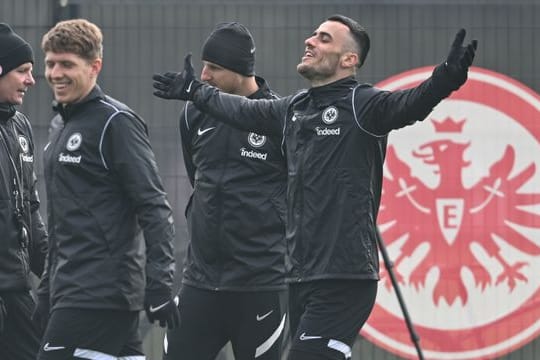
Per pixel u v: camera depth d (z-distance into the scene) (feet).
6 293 77.10
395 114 65.57
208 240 80.33
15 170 77.71
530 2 107.45
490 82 108.06
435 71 63.41
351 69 68.74
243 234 79.92
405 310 99.09
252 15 107.55
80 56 67.41
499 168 108.17
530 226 107.76
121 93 107.86
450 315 108.27
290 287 70.03
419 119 65.62
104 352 67.56
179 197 107.55
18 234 77.41
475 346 108.06
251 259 80.12
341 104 67.62
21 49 77.97
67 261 67.26
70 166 67.26
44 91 107.86
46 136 107.86
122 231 67.36
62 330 66.95
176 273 106.83
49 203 68.54
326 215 67.46
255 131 70.95
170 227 66.90
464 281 108.27
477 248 108.06
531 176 107.86
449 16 107.55
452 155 108.27
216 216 80.12
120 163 66.74
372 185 68.03
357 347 108.06
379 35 107.65
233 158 79.97
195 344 81.30
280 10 107.45
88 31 67.87
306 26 107.24
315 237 67.62
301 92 70.13
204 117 80.94
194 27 107.76
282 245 80.64
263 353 81.05
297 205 68.54
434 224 108.27
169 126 107.86
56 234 68.08
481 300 108.27
